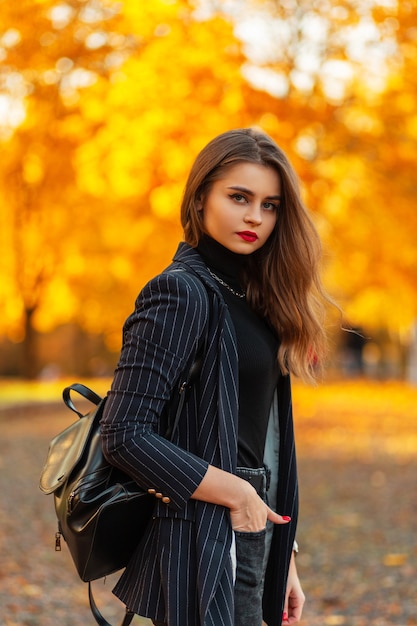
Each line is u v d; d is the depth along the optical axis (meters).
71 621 5.68
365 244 17.30
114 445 2.45
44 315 31.59
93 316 32.66
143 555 2.57
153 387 2.45
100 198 19.16
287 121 14.36
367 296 26.94
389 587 6.77
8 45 14.04
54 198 18.19
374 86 15.15
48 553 7.71
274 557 2.84
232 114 14.33
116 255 23.41
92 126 14.98
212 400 2.53
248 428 2.67
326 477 12.70
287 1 14.26
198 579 2.43
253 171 2.69
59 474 2.64
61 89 14.68
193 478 2.43
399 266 17.64
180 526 2.48
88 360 46.19
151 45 13.93
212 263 2.77
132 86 14.33
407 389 34.25
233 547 2.52
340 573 7.32
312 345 2.85
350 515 9.79
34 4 13.62
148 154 14.74
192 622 2.45
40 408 24.72
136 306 2.56
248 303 2.82
